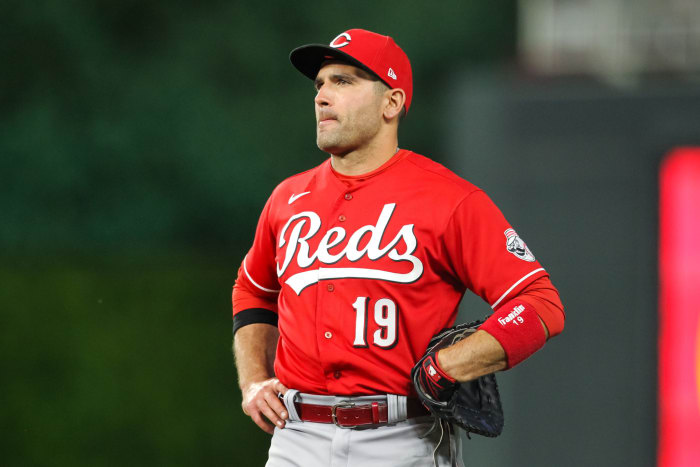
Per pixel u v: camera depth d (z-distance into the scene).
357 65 11.82
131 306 41.78
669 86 26.08
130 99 65.31
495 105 26.78
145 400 40.81
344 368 11.56
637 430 25.94
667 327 25.95
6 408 39.59
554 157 26.48
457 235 11.50
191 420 41.28
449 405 11.23
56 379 40.09
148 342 41.56
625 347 26.09
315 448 11.79
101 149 64.31
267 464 12.30
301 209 12.19
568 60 31.16
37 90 64.88
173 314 42.22
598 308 26.22
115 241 64.31
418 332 11.54
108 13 66.00
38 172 63.44
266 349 13.23
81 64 65.00
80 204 64.06
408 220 11.52
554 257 26.41
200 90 66.31
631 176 26.14
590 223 26.31
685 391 25.83
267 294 13.37
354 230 11.66
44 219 63.50
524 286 11.42
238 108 67.25
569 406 26.19
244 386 12.79
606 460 26.06
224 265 44.66
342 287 11.51
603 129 26.27
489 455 26.70
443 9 68.81
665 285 25.94
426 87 69.50
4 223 62.84
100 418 40.25
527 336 11.11
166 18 67.06
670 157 25.95
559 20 31.30
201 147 65.31
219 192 65.44
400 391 11.59
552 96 26.47
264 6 67.81
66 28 64.88
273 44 67.69
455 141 31.86
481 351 11.03
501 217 11.71
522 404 26.36
